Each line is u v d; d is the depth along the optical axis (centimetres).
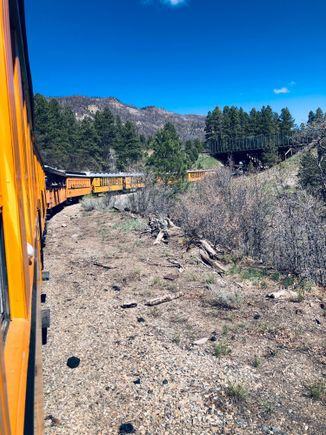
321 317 636
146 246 1202
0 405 131
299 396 420
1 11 219
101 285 822
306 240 870
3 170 209
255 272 896
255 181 1266
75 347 529
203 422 374
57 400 406
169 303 713
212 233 1177
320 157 1102
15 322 217
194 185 1941
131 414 384
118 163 7800
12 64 255
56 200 2073
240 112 10281
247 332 585
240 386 424
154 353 507
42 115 7044
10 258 218
